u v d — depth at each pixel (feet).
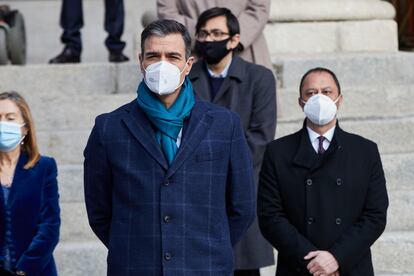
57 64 39.06
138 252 19.57
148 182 19.65
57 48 57.00
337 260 22.03
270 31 40.70
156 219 19.56
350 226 22.56
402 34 45.57
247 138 27.20
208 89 27.81
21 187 23.97
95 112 36.17
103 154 20.06
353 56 38.58
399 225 31.78
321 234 22.48
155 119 19.83
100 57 53.98
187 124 20.06
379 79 38.58
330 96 23.30
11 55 41.06
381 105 36.88
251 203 20.34
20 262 23.61
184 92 20.15
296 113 36.45
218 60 27.61
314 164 22.70
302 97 23.56
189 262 19.44
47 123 36.06
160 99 20.06
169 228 19.47
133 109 20.21
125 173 19.76
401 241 30.30
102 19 57.93
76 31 41.14
